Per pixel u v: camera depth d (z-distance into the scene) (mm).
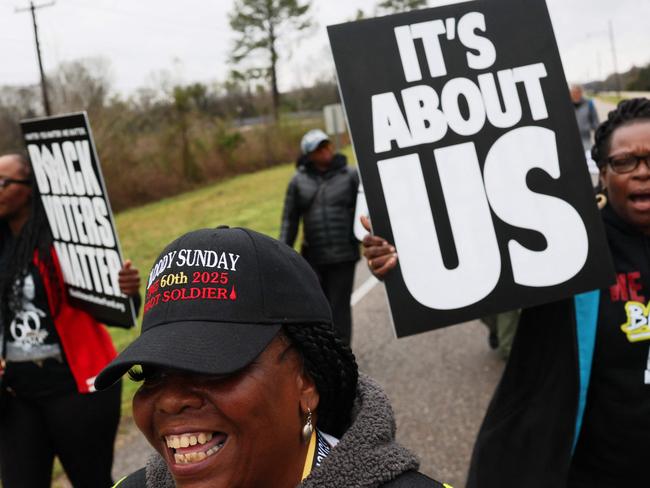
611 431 1891
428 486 941
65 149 2570
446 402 4457
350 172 5141
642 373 1864
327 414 1039
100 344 2762
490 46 2029
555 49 2037
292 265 972
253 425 907
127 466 3879
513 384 2020
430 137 2018
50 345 2656
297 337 951
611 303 1918
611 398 1886
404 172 2012
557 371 1930
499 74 2027
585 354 1893
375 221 2002
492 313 2008
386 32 2012
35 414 2691
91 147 2441
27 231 2684
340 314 5168
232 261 924
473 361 5215
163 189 24094
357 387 1059
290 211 5219
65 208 2648
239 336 895
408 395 4656
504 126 2025
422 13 2018
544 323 2004
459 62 2023
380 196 2004
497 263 2014
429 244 2018
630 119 1936
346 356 1027
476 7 2025
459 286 2021
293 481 979
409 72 2014
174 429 913
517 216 2018
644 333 1870
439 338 5902
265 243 958
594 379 1916
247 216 15594
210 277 918
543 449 1897
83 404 2678
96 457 2764
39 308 2662
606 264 1938
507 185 2023
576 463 1973
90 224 2561
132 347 902
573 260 1973
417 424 4160
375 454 936
